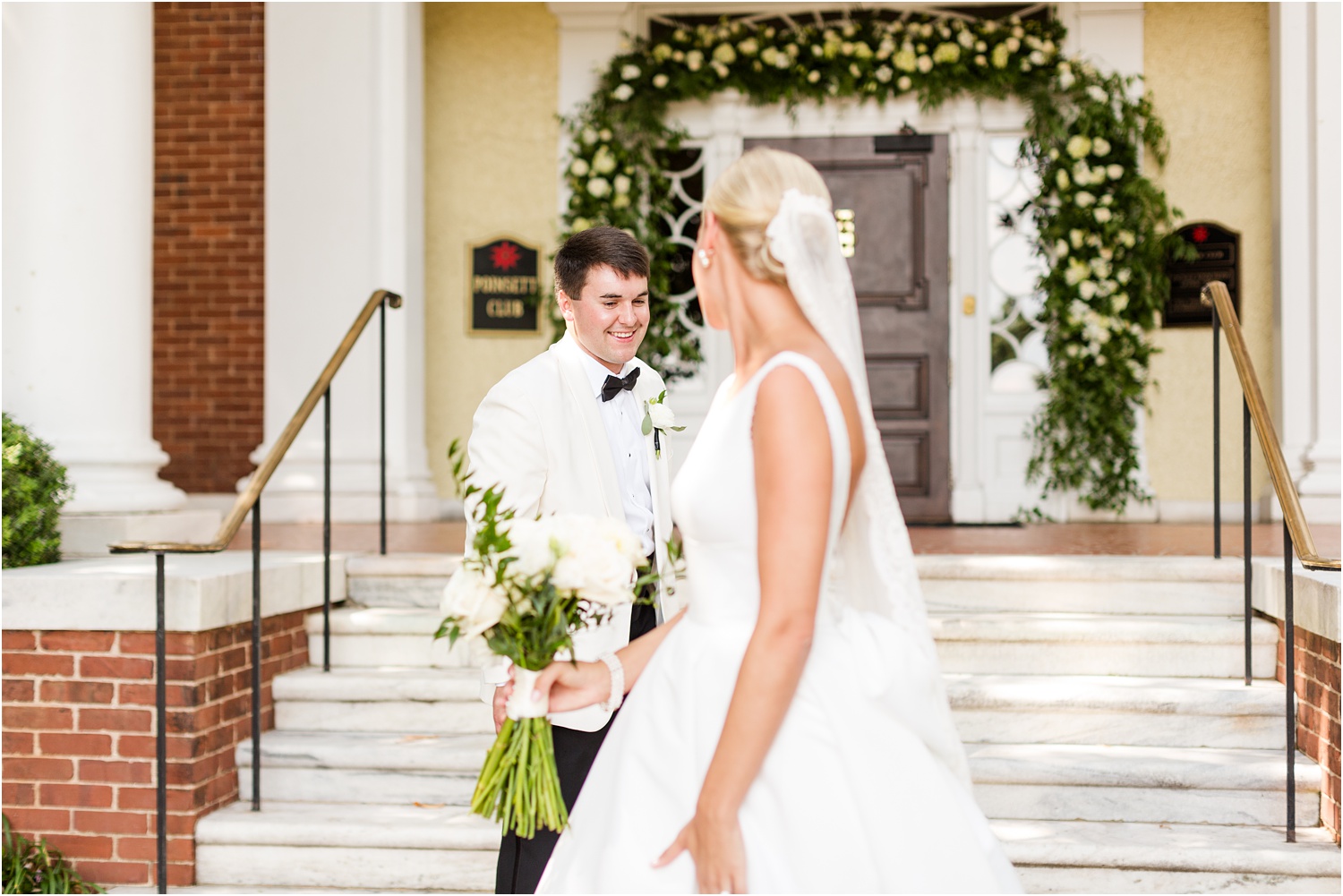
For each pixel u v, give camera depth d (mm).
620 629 2289
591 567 1540
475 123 6973
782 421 1404
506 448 2316
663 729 1549
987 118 6754
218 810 3320
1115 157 6496
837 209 6859
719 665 1505
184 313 7250
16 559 3594
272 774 3432
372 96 6539
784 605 1368
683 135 6793
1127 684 3566
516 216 6949
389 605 4184
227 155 7211
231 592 3359
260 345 7199
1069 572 3988
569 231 6691
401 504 6383
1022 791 3246
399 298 4473
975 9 6945
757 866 1411
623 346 2451
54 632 3250
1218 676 3674
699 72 6668
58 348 4109
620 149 6660
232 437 7219
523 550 1534
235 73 7195
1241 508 6516
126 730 3215
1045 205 6660
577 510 2359
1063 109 6605
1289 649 3043
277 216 6547
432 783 3393
